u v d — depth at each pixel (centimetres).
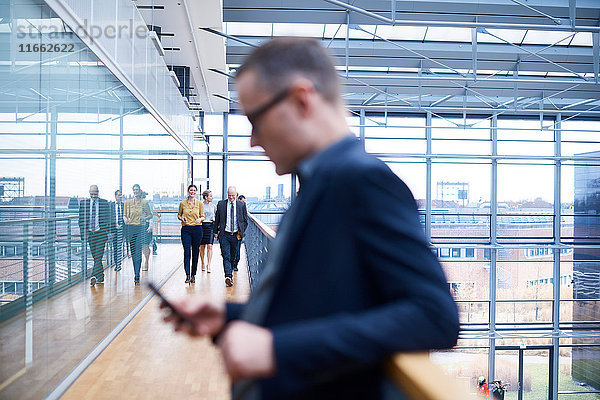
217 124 1934
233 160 1939
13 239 313
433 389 62
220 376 455
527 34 1395
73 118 415
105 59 500
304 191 83
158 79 841
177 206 1174
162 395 409
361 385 78
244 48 1414
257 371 70
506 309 1834
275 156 91
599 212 1844
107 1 501
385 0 1190
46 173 363
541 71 1530
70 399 396
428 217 1867
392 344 68
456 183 1870
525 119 1886
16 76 311
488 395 1741
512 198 1864
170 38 1188
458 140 1877
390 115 1900
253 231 913
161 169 893
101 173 499
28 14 326
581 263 1838
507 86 1653
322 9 1214
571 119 1866
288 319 79
